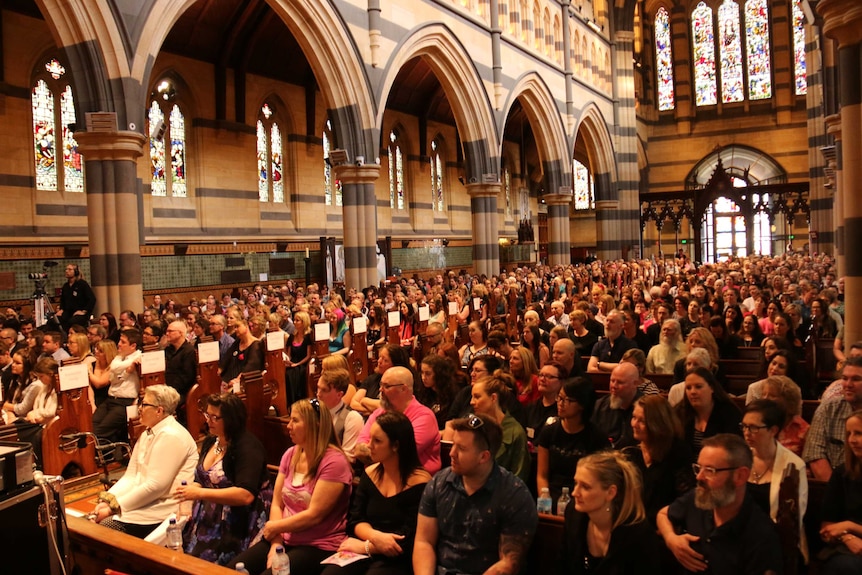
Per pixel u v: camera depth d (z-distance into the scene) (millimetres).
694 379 4938
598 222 35906
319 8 15984
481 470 3906
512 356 7020
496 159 23719
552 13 29234
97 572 4141
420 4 19656
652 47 44219
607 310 11477
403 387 5402
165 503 5387
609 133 35625
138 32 11938
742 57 42062
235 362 9344
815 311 10406
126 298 11891
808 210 33031
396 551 4293
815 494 4395
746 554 3455
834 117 15406
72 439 7180
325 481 4551
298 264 24438
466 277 21750
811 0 14570
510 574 3770
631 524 3551
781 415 4141
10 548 3348
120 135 11617
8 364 9211
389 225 30078
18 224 16750
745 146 42156
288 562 4320
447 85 21984
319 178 25891
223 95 21812
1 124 16406
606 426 5664
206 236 21281
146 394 5473
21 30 16797
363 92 17297
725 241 42250
